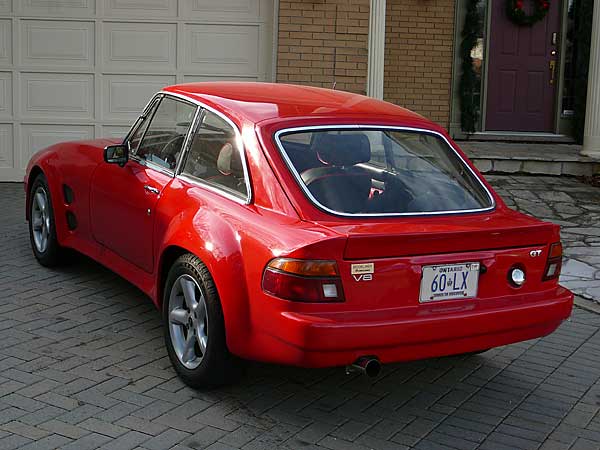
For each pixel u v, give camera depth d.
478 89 13.16
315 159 4.62
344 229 4.17
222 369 4.50
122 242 5.70
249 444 4.10
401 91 13.05
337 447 4.12
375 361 4.04
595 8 11.43
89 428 4.18
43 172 6.73
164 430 4.20
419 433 4.32
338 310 4.04
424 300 4.21
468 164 5.10
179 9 10.33
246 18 10.37
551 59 13.19
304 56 10.31
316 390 4.80
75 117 10.45
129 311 5.95
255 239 4.24
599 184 11.24
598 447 4.26
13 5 10.20
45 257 6.79
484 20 13.02
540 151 12.17
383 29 10.33
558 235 4.64
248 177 4.59
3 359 5.01
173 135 5.43
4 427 4.15
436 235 4.17
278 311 4.05
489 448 4.19
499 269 4.41
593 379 5.16
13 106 10.38
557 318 4.55
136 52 10.38
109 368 4.95
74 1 10.24
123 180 5.68
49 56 10.33
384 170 4.74
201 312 4.58
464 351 4.32
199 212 4.71
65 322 5.69
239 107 4.96
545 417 4.59
